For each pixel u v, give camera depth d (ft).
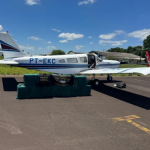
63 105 18.62
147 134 12.33
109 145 10.48
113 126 13.50
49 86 21.68
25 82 20.45
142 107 19.48
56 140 10.76
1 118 14.03
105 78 45.83
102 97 23.57
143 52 195.21
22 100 19.89
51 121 13.88
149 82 42.32
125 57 197.26
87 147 10.09
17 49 30.50
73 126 13.10
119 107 19.03
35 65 29.91
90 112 16.71
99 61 36.91
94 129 12.75
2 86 27.78
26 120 13.85
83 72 32.17
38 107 17.47
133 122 14.58
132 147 10.40
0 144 9.95
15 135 11.18
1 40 29.43
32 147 9.78
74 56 32.22
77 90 23.15
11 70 48.57
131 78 48.80
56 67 31.07
